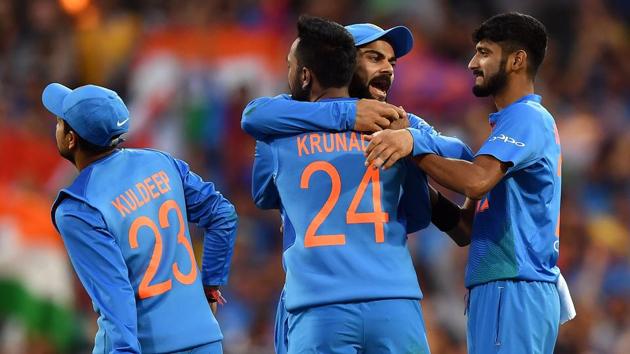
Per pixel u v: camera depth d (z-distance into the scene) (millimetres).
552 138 19672
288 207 19000
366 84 20031
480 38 20094
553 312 19609
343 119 18953
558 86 51875
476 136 45375
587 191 45969
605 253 42625
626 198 45531
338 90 19453
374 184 18922
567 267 41812
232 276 40812
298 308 18594
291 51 19672
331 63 19234
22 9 55125
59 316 39875
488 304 19500
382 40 20047
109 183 18938
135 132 48156
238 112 47250
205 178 46125
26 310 39438
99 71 52406
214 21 50312
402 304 18656
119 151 19578
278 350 19891
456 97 47375
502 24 19766
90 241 18359
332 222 18688
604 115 50062
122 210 18797
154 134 48031
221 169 46312
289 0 51312
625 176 46281
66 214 18484
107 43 52656
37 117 48438
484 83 19969
